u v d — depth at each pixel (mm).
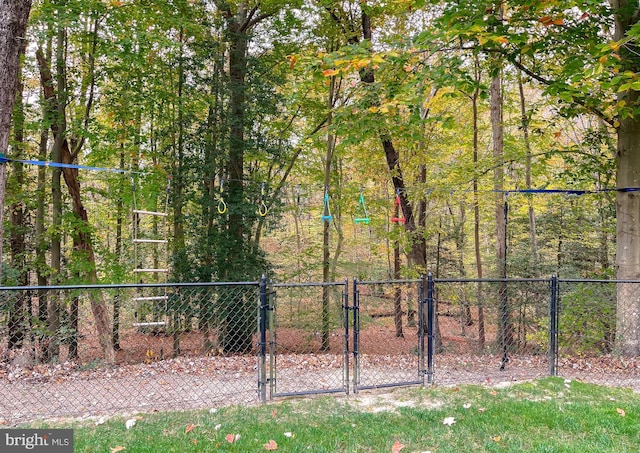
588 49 5707
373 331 9766
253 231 12539
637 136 6316
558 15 5137
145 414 3711
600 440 2988
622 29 5902
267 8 10703
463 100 10602
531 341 6859
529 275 9812
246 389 4707
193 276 9852
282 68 11531
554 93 5523
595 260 11258
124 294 7133
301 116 12203
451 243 15000
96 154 8781
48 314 7047
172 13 8797
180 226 10859
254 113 10852
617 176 6609
